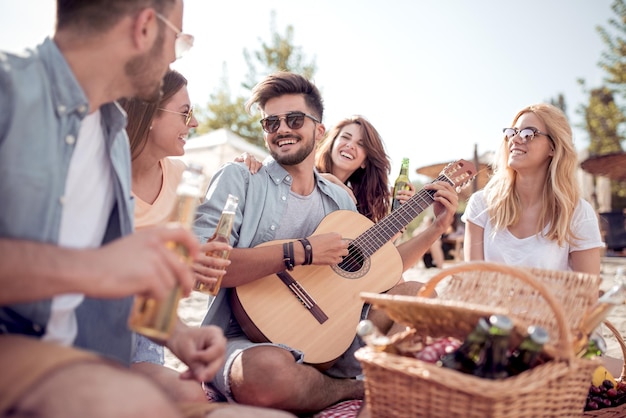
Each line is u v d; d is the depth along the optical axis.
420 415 1.69
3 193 1.46
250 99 3.26
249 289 2.82
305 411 2.59
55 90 1.55
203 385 2.82
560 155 3.31
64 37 1.60
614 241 14.58
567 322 1.75
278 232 3.13
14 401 1.10
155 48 1.65
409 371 1.66
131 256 1.32
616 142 21.77
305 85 3.21
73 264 1.27
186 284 1.43
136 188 2.85
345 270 3.04
